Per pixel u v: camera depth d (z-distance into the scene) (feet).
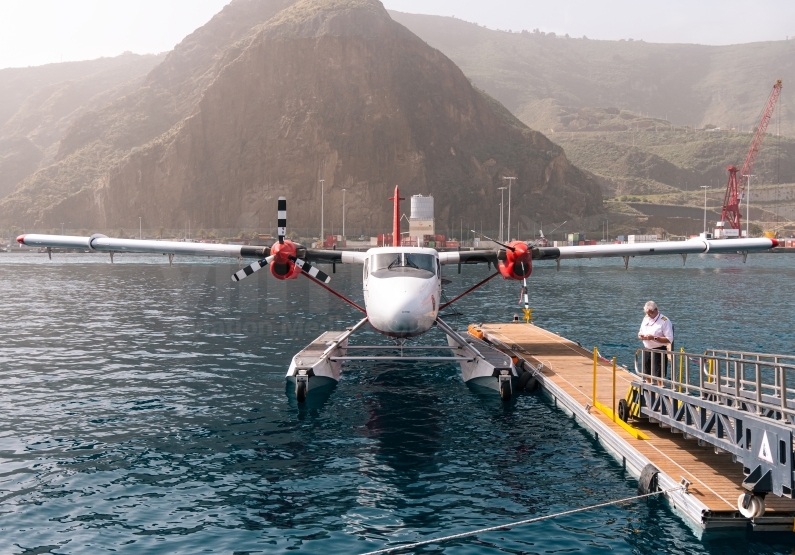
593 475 46.16
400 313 66.08
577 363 78.33
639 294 183.83
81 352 92.84
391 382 75.15
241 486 43.98
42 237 87.61
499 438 54.24
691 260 445.37
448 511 40.24
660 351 50.96
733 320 125.70
